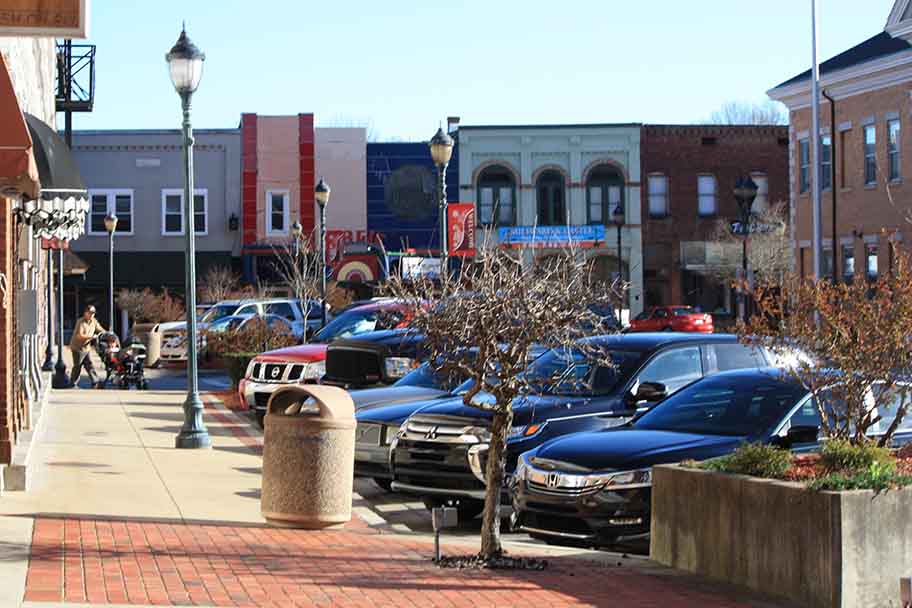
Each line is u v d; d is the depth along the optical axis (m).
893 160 58.03
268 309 50.00
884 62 57.34
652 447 14.43
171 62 22.89
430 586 12.00
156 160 78.62
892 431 14.06
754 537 12.31
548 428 16.47
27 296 19.77
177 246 78.81
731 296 79.81
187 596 11.05
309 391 15.45
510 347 13.59
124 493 17.09
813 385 13.97
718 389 15.77
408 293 14.87
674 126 80.81
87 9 12.88
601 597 11.75
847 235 61.12
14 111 14.35
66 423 26.28
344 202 79.50
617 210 63.09
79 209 20.16
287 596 11.27
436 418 17.22
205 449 22.55
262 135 79.12
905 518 11.71
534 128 80.38
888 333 13.65
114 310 78.31
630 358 17.42
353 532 15.48
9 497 16.22
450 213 51.41
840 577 11.36
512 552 14.75
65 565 12.11
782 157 81.12
